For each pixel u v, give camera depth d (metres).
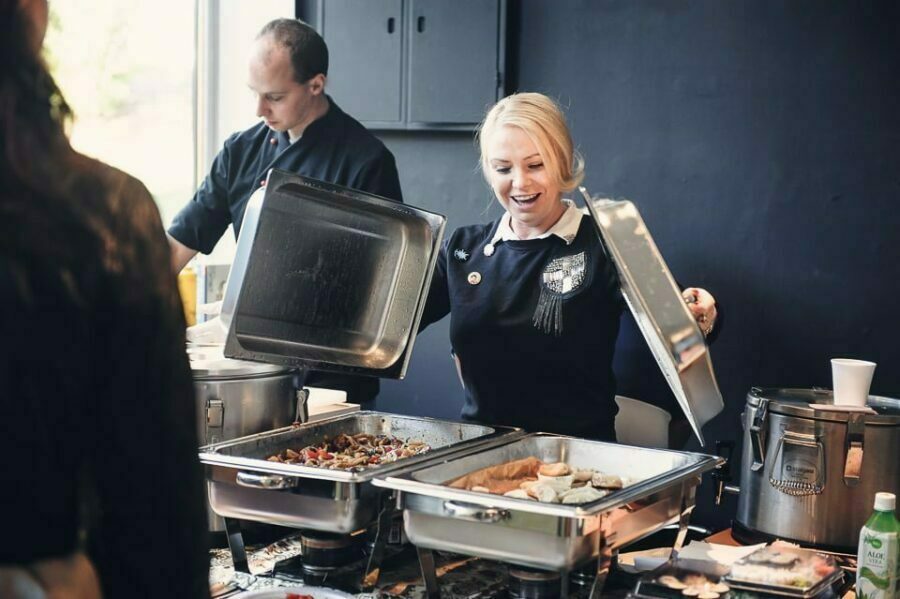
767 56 3.24
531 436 2.21
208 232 3.34
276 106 3.07
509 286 2.45
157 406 1.04
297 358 2.21
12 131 0.95
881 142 3.13
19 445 0.95
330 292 2.32
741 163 3.30
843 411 2.21
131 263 1.02
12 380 0.94
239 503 1.89
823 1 3.17
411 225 2.39
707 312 2.26
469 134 3.68
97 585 1.04
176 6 4.00
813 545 2.24
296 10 3.89
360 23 3.78
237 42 4.12
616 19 3.43
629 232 2.06
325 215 2.24
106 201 1.02
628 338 3.06
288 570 1.93
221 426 2.11
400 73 3.73
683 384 1.96
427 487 1.71
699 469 1.96
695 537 2.45
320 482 1.80
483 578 1.94
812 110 3.20
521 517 1.62
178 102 4.05
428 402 3.79
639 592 1.71
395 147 3.80
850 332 3.19
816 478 2.23
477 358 2.48
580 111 3.51
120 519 1.03
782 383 3.28
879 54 3.12
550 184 2.36
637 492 1.75
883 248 3.14
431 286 2.58
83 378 0.99
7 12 0.93
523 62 3.59
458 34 3.63
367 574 1.84
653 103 3.40
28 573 0.98
